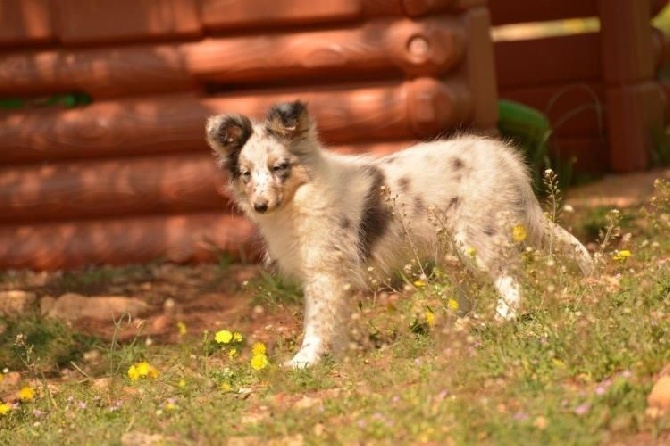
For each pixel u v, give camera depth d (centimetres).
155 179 1396
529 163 1373
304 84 1382
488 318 882
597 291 912
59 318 1198
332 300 982
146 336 1150
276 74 1370
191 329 1163
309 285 991
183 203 1399
